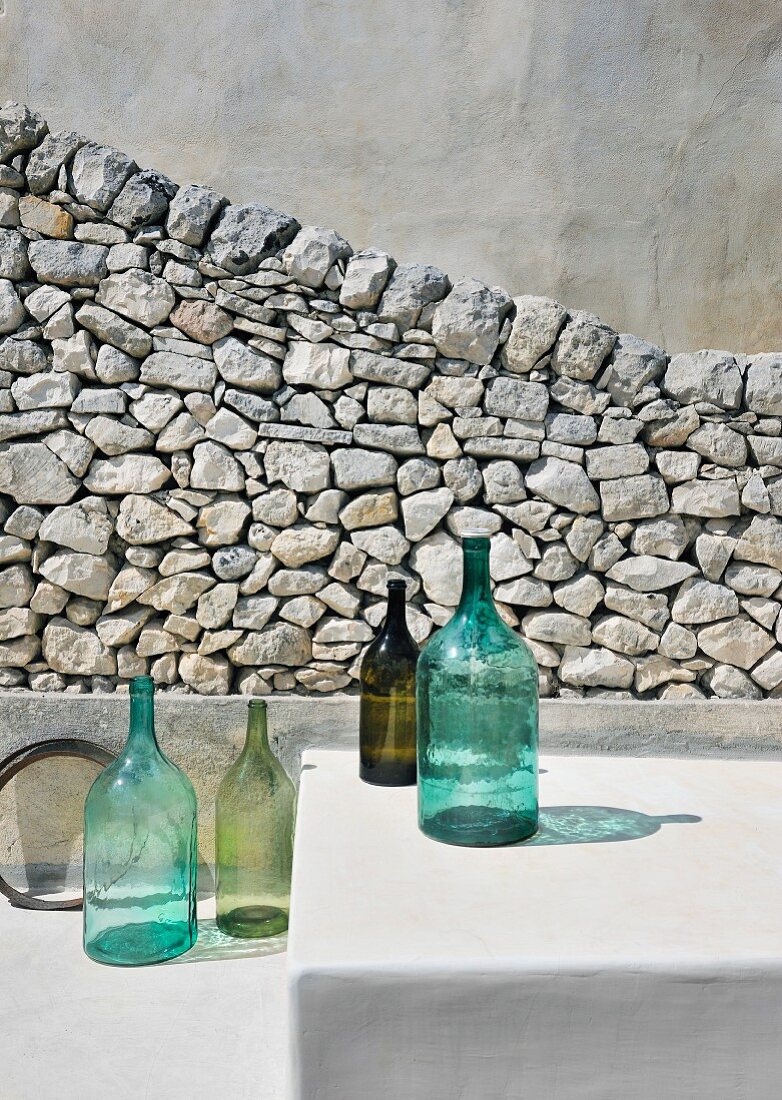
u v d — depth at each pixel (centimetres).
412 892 125
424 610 251
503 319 255
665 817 158
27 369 255
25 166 259
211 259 254
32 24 350
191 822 224
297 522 254
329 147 341
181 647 254
